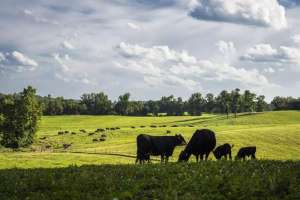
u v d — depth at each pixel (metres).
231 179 16.11
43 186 17.41
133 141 112.38
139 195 15.24
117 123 198.50
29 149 105.00
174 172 18.25
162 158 32.62
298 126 123.75
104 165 22.89
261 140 97.69
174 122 192.12
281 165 18.91
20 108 112.06
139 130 136.25
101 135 128.38
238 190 15.05
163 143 32.34
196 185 15.76
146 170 18.83
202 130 26.56
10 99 114.00
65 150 95.62
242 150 49.06
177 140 32.62
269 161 20.61
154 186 16.19
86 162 62.00
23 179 19.05
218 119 182.88
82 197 15.52
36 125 114.25
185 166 19.42
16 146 111.69
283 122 162.50
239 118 175.50
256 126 144.88
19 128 111.56
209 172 17.61
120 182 16.84
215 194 14.82
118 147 97.81
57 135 133.50
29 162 59.84
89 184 17.14
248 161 20.84
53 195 16.09
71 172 20.05
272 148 88.69
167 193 15.12
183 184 16.02
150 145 32.12
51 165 56.94
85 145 109.81
